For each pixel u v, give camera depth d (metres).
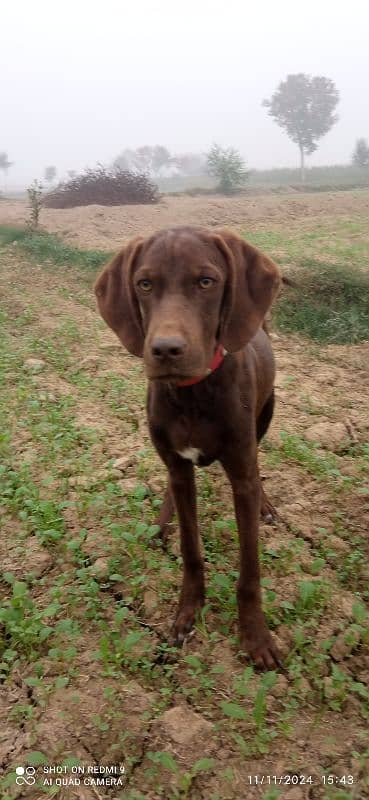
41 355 1.45
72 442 1.04
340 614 0.70
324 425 1.12
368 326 1.64
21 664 0.64
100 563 0.77
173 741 0.57
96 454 1.01
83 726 0.58
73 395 1.24
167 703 0.60
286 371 1.41
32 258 2.46
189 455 0.62
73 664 0.64
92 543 0.80
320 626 0.69
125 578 0.75
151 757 0.54
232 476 0.63
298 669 0.62
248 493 0.63
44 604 0.72
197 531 0.68
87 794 0.53
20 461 0.98
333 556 0.79
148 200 4.50
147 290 0.55
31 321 1.72
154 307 0.55
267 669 0.63
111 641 0.67
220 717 0.59
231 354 0.59
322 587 0.72
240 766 0.55
